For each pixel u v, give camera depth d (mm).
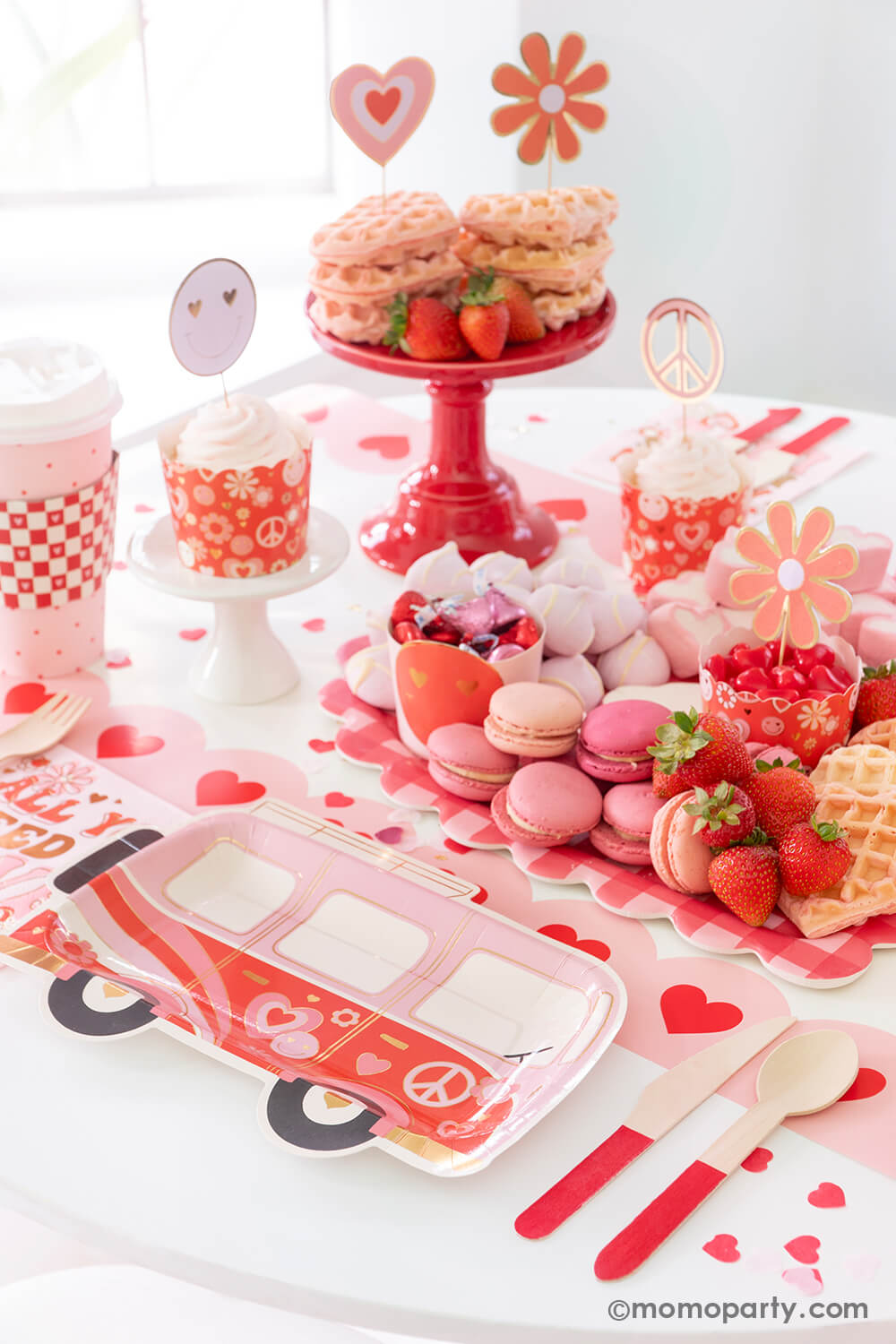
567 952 1005
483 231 1446
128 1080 937
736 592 1190
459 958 1030
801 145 2646
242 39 2775
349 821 1185
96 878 1062
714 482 1437
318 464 1792
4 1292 1086
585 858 1130
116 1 2703
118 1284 1086
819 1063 937
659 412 1933
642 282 2775
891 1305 781
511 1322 777
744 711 1153
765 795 1063
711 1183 852
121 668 1401
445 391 1483
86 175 2846
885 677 1214
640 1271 803
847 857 1034
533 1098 895
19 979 1016
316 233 1397
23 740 1265
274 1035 968
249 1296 808
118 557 1596
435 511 1546
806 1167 871
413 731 1238
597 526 1650
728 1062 942
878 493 1693
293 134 2889
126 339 2498
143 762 1255
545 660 1293
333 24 2691
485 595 1261
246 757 1266
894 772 1116
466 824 1168
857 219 2697
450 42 2447
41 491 1264
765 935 1049
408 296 1420
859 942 1039
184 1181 862
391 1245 822
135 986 986
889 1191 854
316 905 1085
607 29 2459
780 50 2541
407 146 2629
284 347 2482
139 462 1810
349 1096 898
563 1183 857
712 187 2678
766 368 2922
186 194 2883
